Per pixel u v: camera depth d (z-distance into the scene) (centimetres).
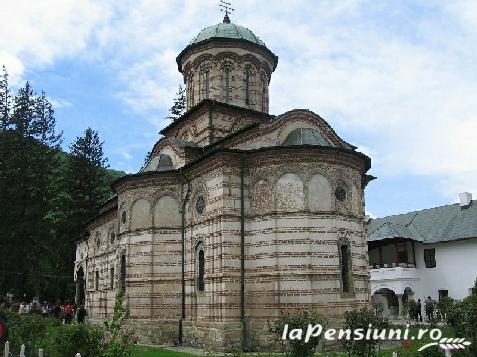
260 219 2172
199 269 2319
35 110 5019
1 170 4541
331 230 2141
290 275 2066
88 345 1430
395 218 4875
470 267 3931
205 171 2330
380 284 4128
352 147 2653
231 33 3030
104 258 3394
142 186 2578
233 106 2853
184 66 3141
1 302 4150
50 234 4788
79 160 5575
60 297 5044
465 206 4303
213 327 2105
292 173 2172
